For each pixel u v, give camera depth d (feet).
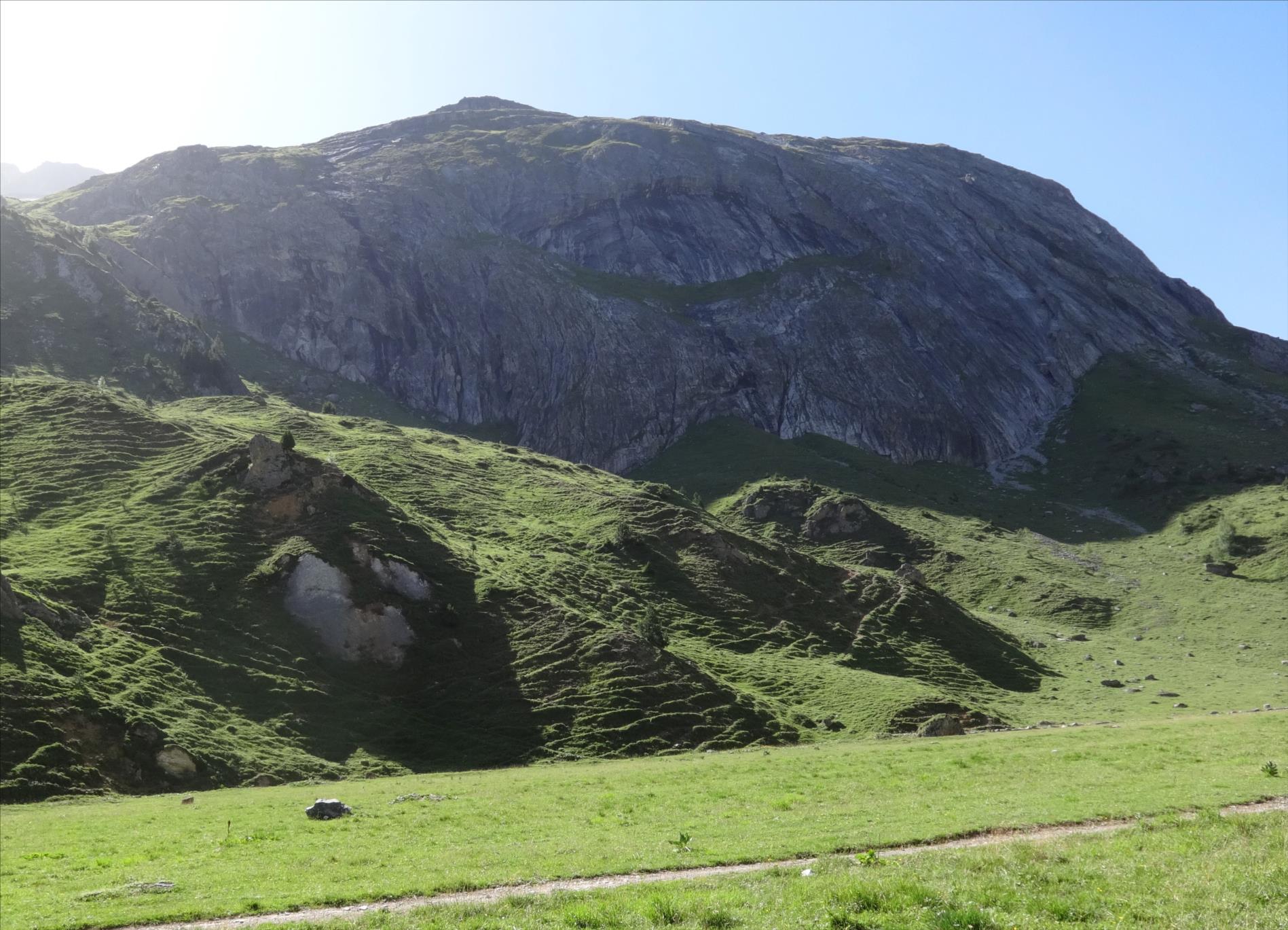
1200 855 77.41
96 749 227.20
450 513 502.38
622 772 213.46
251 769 242.78
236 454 433.48
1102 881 69.92
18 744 216.74
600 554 469.57
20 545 345.51
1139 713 365.20
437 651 329.72
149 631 298.15
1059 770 164.14
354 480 416.46
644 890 79.46
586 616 360.89
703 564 469.98
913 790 151.84
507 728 290.15
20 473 424.46
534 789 186.80
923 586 501.56
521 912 73.72
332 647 320.70
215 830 148.05
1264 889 65.51
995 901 66.18
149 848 132.98
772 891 73.20
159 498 398.42
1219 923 59.57
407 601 347.36
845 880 74.02
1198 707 374.63
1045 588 613.11
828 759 208.03
